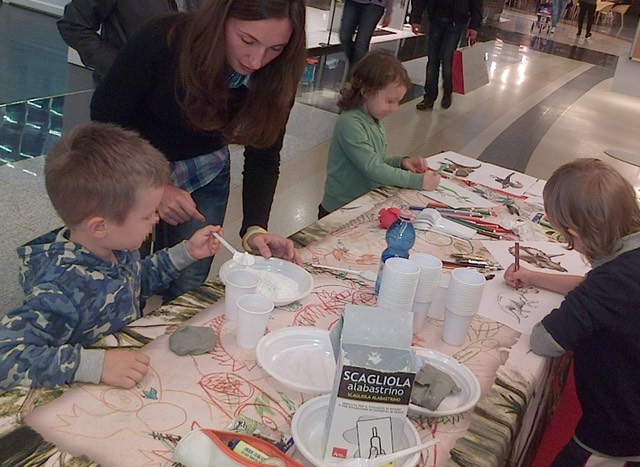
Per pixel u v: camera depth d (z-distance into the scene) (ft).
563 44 38.52
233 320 4.44
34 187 9.77
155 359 3.91
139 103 5.42
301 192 12.70
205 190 6.32
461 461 3.47
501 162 16.92
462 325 4.55
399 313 3.31
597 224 4.80
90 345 3.96
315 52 15.55
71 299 3.98
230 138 5.58
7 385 3.53
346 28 17.43
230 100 5.39
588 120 21.93
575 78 28.63
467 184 8.01
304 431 3.47
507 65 29.35
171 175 5.89
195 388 3.72
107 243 4.20
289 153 14.38
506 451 3.74
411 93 20.85
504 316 5.12
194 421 3.47
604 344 4.99
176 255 4.98
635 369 4.97
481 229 6.68
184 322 4.35
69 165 3.97
